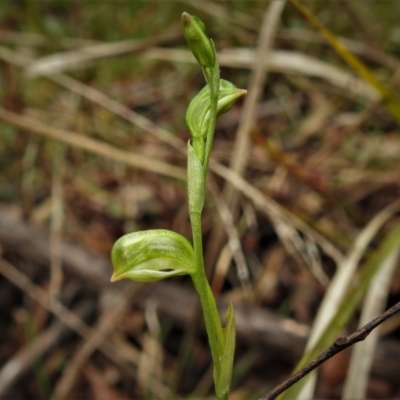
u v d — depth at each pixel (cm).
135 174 39
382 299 26
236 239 31
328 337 21
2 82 44
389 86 37
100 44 44
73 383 32
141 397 33
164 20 49
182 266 13
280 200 36
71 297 35
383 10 45
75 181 40
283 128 43
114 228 38
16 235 36
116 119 42
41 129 35
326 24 45
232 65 39
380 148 39
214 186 35
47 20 47
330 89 42
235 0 47
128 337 35
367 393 29
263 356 32
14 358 33
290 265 34
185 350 32
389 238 24
